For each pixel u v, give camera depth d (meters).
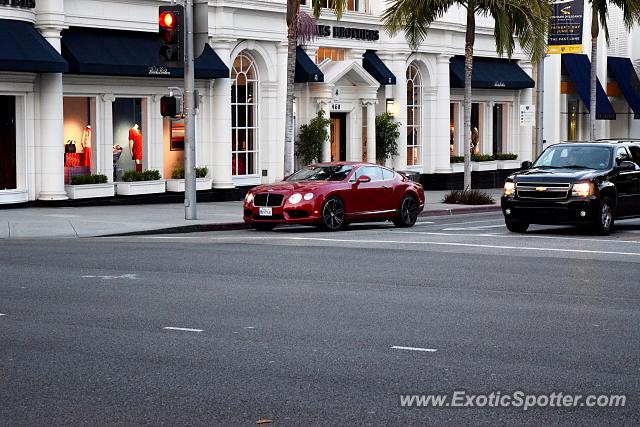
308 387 8.90
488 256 18.55
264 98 36.88
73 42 30.27
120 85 32.09
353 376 9.29
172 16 25.48
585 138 55.06
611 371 9.49
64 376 9.32
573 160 24.20
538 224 25.14
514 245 20.53
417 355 10.16
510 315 12.44
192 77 26.25
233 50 35.34
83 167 31.52
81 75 30.89
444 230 24.72
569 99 53.56
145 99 33.25
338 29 39.06
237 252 18.89
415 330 11.43
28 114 29.47
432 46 43.50
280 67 37.00
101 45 30.94
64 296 13.66
